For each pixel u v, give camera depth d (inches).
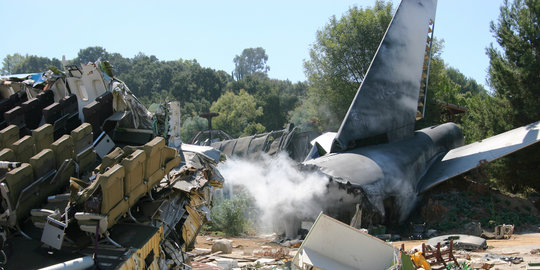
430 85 2261.3
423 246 560.4
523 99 1375.5
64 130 498.9
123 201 348.2
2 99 582.6
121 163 346.9
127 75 4712.1
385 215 935.7
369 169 930.7
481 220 995.3
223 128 3629.4
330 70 2434.8
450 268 550.6
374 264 399.9
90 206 326.0
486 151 1082.7
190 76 4581.7
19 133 488.4
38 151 414.6
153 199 417.4
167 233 418.6
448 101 2933.1
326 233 410.9
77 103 520.7
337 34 2463.1
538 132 1069.8
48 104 539.5
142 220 390.6
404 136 1139.3
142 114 510.3
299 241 833.5
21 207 349.4
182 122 3511.3
